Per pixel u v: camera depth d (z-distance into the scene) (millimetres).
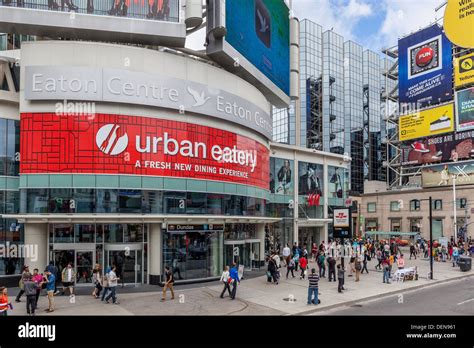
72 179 20859
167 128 22859
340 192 42844
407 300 19406
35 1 21734
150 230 23031
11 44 27578
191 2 23766
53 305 17188
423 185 58062
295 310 16734
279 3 35688
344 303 18344
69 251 22062
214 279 24688
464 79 56062
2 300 13258
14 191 22141
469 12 56250
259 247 30734
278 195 37125
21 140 20828
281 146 37469
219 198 25078
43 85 20703
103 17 22375
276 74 33969
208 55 26047
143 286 22328
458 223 53375
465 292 21734
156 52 22812
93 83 21062
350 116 90062
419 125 61500
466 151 55031
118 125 21578
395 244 40500
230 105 25734
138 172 21828
